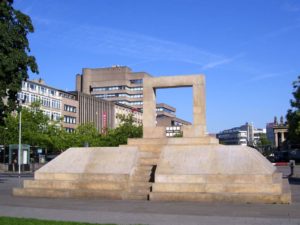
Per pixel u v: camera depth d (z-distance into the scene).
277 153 96.06
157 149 22.00
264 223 11.72
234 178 17.34
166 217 12.95
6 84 26.62
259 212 13.90
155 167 19.88
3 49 26.17
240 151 18.64
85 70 171.62
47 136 76.19
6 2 26.94
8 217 12.68
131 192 18.27
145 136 23.20
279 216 13.01
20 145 52.09
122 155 20.31
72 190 18.81
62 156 21.31
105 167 19.81
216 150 19.05
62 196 18.88
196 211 14.26
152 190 17.92
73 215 13.51
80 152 21.28
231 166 17.94
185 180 17.89
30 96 104.38
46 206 15.91
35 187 19.98
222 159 18.44
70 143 84.56
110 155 20.52
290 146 91.75
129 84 169.88
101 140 88.56
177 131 83.06
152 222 12.06
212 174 17.70
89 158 20.66
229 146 19.11
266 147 136.62
